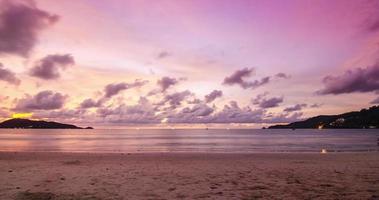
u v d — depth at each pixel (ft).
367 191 29.22
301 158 69.41
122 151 112.16
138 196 27.09
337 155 79.66
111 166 49.65
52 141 216.33
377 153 90.89
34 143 184.55
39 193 27.22
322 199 25.89
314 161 60.64
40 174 40.19
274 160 63.46
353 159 65.77
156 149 128.26
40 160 61.41
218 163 55.77
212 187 31.30
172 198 26.35
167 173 41.52
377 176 39.01
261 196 27.07
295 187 31.35
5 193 27.94
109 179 36.29
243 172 42.70
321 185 32.48
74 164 52.85
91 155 77.30
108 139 263.70
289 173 41.81
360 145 163.22
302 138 285.84
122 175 39.52
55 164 52.65
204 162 57.98
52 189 30.14
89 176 38.60
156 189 30.27
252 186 31.94
